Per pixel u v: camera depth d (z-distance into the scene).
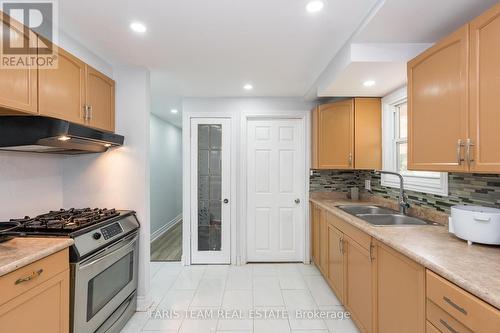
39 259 1.22
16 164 1.81
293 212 3.44
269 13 1.52
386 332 1.54
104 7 1.46
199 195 3.39
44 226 1.60
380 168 2.82
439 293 1.08
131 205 2.29
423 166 1.56
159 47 1.96
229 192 3.37
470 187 1.68
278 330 2.00
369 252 1.72
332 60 2.21
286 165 3.43
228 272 3.11
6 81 1.28
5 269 1.04
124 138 2.29
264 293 2.59
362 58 1.79
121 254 1.95
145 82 2.33
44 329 1.26
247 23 1.63
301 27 1.67
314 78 2.65
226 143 3.37
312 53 2.07
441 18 1.48
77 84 1.79
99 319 1.69
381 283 1.60
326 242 2.72
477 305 0.89
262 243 3.44
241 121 3.34
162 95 3.23
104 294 1.76
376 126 2.82
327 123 3.05
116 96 2.31
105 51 2.03
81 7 1.46
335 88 2.45
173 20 1.60
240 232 3.36
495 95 1.11
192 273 3.08
